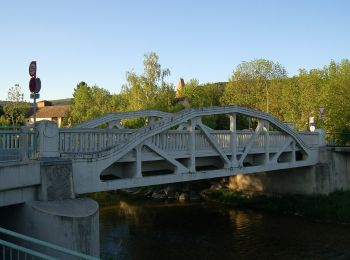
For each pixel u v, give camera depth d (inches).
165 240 791.1
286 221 958.4
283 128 944.9
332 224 935.7
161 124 606.9
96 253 399.5
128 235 824.3
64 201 420.8
